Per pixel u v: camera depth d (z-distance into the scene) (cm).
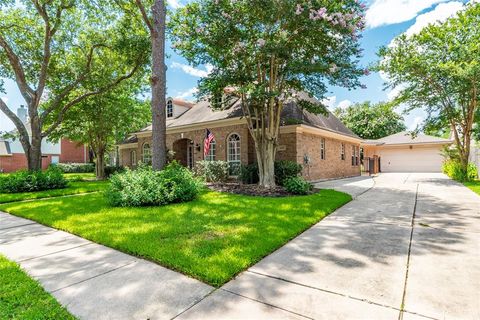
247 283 282
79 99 1490
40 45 1416
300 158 1337
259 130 1087
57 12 1273
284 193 902
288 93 1033
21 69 1290
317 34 844
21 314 228
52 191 1109
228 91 1090
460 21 1304
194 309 236
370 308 233
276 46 811
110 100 1733
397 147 2611
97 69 1579
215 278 285
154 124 895
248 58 939
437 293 256
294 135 1323
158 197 703
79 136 1867
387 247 384
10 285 281
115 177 776
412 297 249
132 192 707
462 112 1442
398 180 1499
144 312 232
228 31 879
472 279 282
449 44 1327
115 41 1402
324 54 896
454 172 1523
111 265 336
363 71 873
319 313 226
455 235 436
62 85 1593
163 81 908
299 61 830
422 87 1446
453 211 621
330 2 811
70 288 277
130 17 1359
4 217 643
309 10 786
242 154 1401
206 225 497
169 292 266
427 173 2206
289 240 424
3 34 1323
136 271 317
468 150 1421
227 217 561
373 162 2300
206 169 1378
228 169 1411
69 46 1487
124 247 388
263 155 1056
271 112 1011
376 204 729
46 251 391
